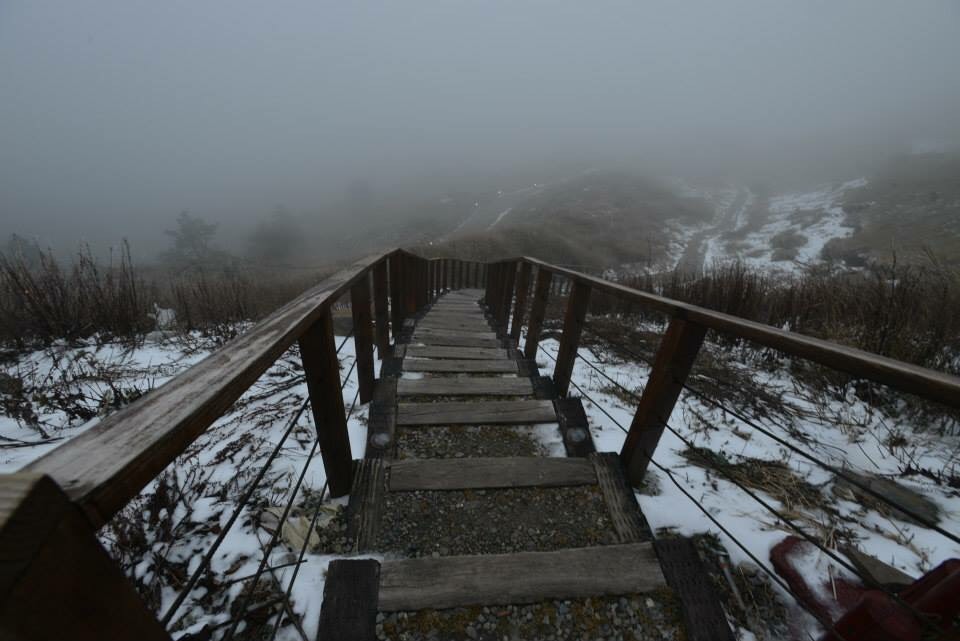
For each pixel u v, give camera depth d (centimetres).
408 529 155
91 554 42
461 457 204
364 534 150
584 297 244
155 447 52
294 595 125
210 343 359
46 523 35
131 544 136
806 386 288
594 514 165
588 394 279
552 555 138
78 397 227
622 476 181
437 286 925
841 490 178
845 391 269
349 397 257
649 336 429
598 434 226
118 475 45
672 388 156
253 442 198
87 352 315
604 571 134
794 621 124
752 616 125
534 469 185
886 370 77
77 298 354
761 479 187
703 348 382
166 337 375
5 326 310
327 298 138
